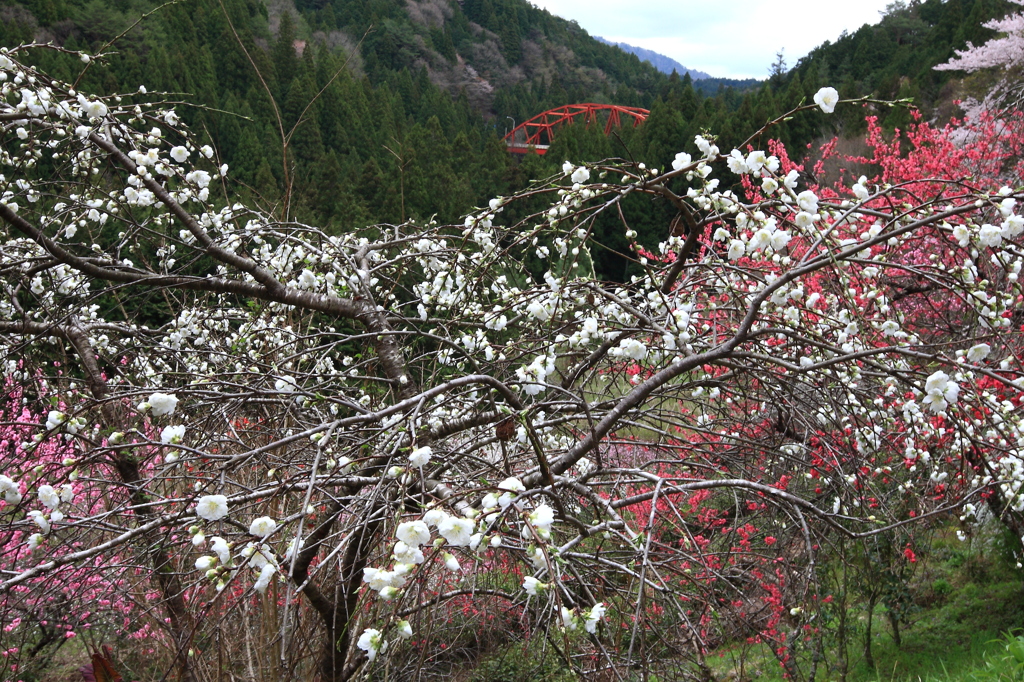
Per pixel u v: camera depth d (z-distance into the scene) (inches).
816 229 97.8
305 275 124.6
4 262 137.9
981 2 1121.4
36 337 131.8
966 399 102.9
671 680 105.7
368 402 140.8
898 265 97.0
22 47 135.8
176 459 75.4
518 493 71.3
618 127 1350.9
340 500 89.8
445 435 124.1
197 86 908.0
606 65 3639.3
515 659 148.6
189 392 100.8
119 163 142.6
